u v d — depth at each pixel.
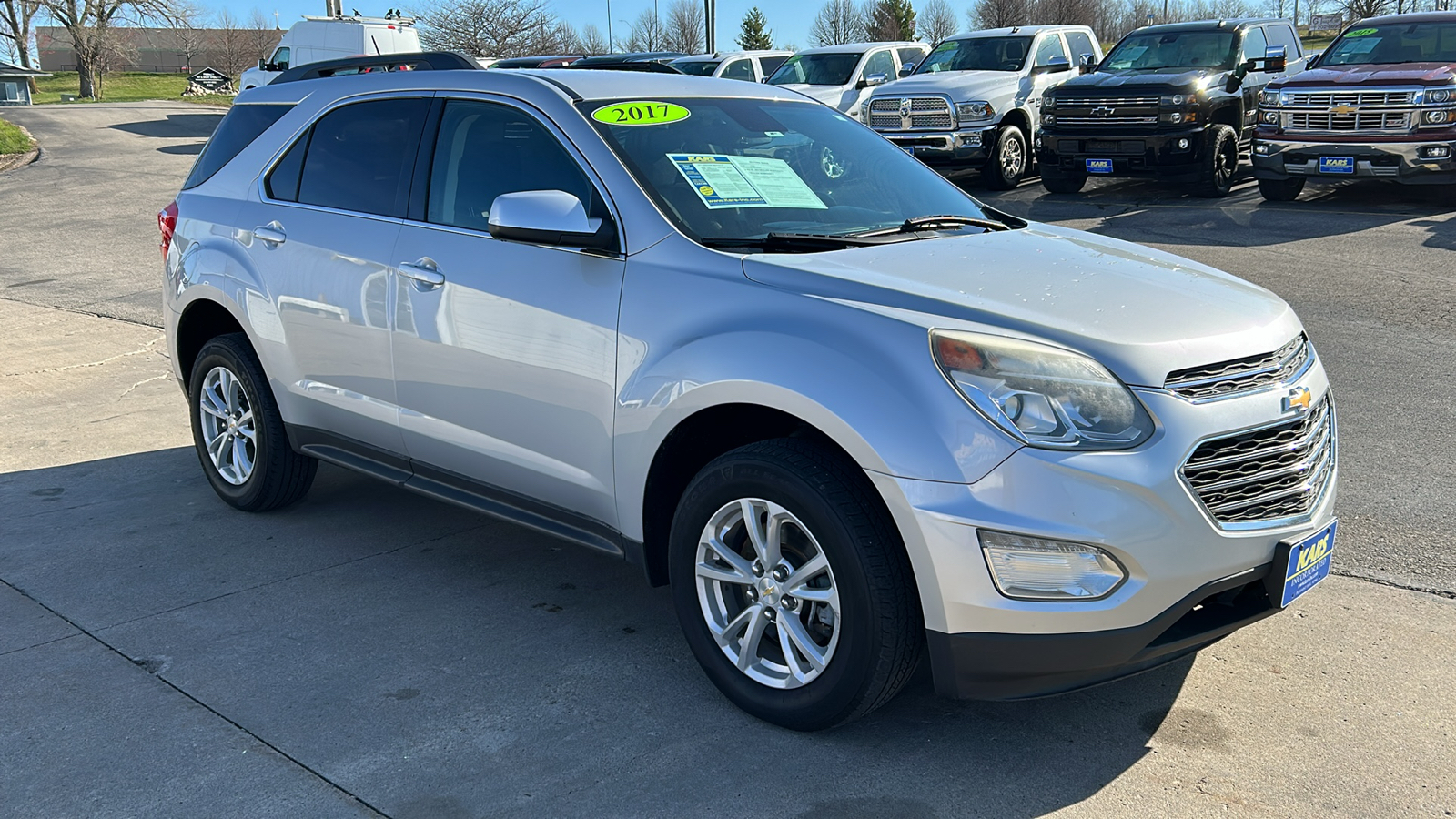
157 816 2.84
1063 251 3.66
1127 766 3.03
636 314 3.41
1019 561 2.77
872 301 3.06
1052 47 16.91
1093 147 14.48
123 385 7.38
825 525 2.96
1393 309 8.31
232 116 5.13
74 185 20.38
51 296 10.75
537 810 2.86
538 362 3.66
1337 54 13.52
